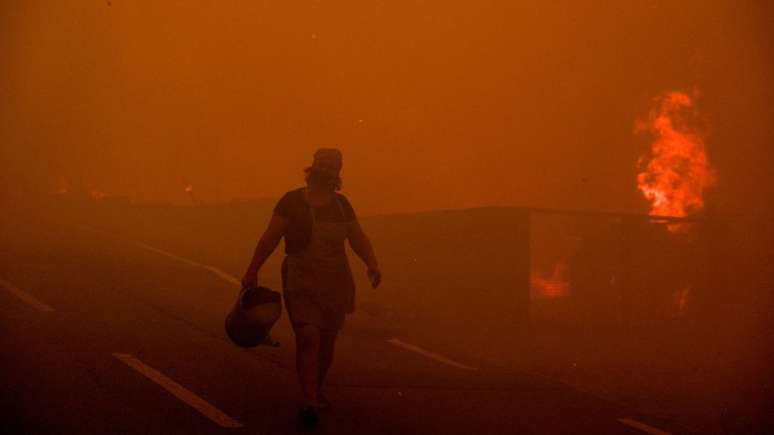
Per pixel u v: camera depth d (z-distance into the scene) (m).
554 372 10.10
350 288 6.37
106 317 10.13
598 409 8.20
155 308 11.00
